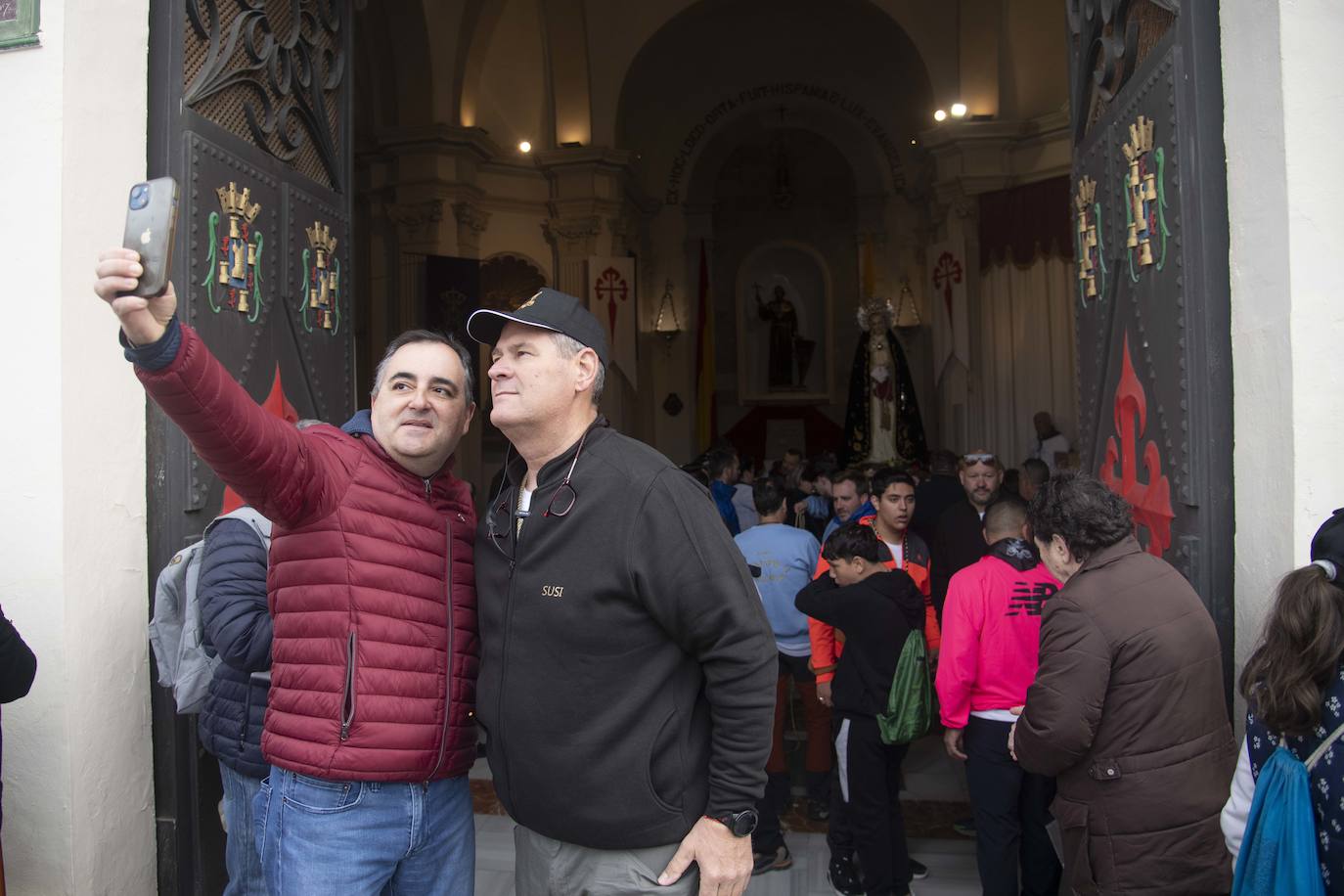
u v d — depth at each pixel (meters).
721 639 1.70
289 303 3.28
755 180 16.36
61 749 2.35
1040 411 10.52
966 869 3.75
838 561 3.40
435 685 1.91
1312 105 2.18
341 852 1.82
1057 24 11.01
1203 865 2.08
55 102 2.38
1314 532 2.17
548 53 12.57
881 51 13.84
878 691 3.30
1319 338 2.17
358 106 11.52
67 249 2.39
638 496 1.74
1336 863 1.54
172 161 2.72
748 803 1.70
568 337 1.80
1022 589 3.00
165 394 1.57
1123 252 3.01
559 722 1.74
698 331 15.55
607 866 1.76
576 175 12.70
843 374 16.16
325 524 1.86
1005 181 11.22
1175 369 2.61
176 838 2.67
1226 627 2.46
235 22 2.98
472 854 2.09
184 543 2.70
